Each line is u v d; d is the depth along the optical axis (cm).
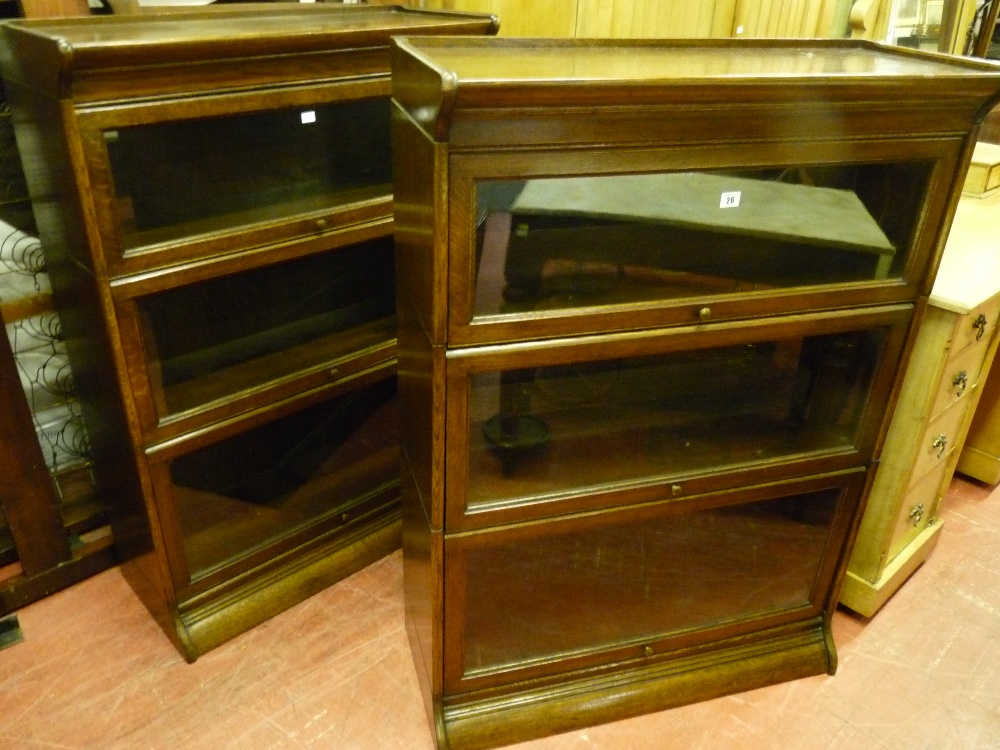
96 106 129
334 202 171
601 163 114
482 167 108
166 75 134
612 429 156
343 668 175
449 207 109
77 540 197
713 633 170
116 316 143
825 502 165
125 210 146
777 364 161
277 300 190
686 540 164
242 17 171
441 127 102
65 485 197
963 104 126
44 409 193
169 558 169
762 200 133
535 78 102
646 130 114
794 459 152
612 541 159
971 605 197
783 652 176
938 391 170
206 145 160
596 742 160
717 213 132
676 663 170
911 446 173
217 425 166
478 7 209
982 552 215
